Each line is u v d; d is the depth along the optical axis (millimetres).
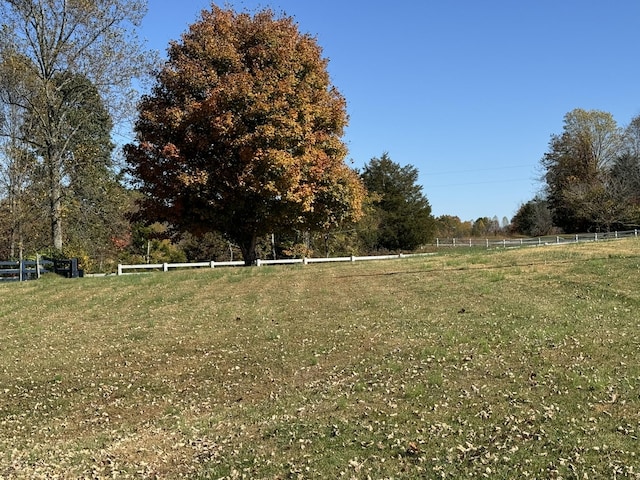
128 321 15664
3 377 11797
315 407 8594
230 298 17516
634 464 5762
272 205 26781
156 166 26422
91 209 32688
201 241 44375
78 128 32031
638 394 7660
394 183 60250
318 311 15086
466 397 8180
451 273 18812
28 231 36812
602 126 71625
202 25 27328
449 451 6473
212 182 25641
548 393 8016
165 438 8172
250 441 7605
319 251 44062
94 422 9375
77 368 12117
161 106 26672
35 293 20516
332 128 28844
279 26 27422
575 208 60656
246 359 11789
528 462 6004
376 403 8398
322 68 28094
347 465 6410
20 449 8320
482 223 99438
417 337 11773
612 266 17359
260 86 24812
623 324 11281
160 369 11719
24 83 29609
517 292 15078
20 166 34062
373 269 21406
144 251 43656
